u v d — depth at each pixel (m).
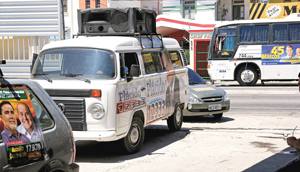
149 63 11.35
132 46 10.77
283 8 36.44
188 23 33.97
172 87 12.55
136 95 10.45
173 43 13.20
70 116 9.68
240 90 24.95
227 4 40.91
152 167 9.26
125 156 10.27
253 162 9.45
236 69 28.45
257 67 28.22
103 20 11.75
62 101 9.72
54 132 5.64
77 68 10.07
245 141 11.76
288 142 5.70
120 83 9.83
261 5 37.03
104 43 10.27
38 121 5.50
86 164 9.59
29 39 19.11
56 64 10.30
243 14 40.56
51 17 18.89
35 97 5.61
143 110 10.79
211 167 9.13
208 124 14.58
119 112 9.76
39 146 5.38
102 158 10.09
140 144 10.72
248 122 14.89
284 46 27.88
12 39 19.20
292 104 19.28
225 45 28.56
